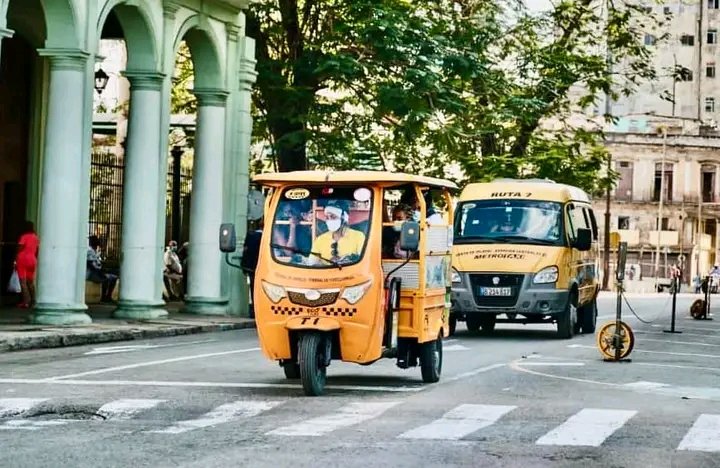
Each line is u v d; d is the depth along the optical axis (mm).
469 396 16188
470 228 29328
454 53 37719
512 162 42250
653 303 60688
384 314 16500
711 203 114938
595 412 14617
